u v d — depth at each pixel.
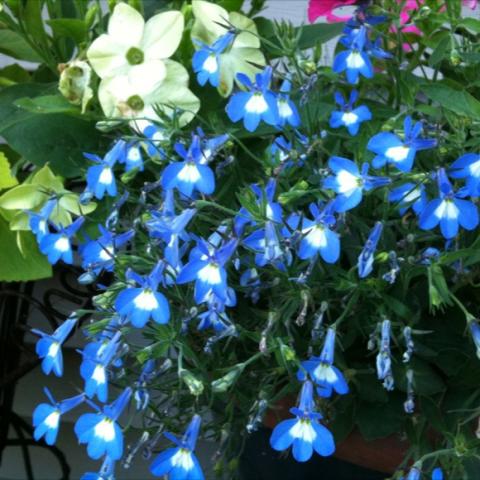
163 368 0.25
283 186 0.27
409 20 0.31
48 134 0.31
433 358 0.28
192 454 0.24
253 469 0.32
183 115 0.30
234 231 0.24
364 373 0.27
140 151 0.30
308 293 0.24
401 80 0.31
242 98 0.26
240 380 0.27
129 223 0.30
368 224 0.28
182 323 0.25
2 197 0.30
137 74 0.30
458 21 0.30
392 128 0.27
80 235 0.30
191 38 0.32
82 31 0.33
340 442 0.28
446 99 0.27
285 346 0.24
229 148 0.28
